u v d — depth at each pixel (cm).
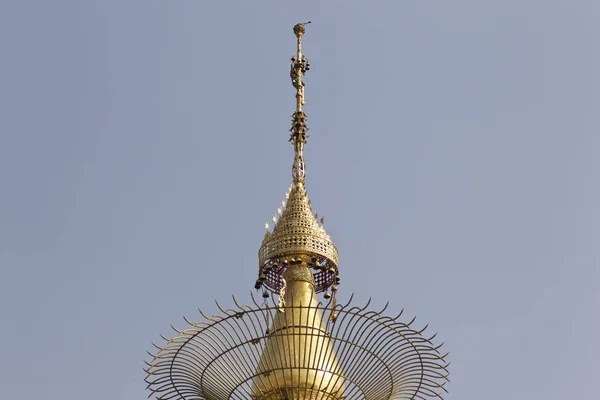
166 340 2412
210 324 2400
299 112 3022
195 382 2494
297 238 2789
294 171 2945
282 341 2414
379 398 2484
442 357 2428
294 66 3095
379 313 2370
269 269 2844
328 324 2555
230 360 2412
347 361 2419
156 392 2533
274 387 2508
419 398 2552
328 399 2497
